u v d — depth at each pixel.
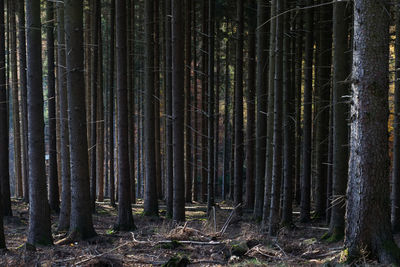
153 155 15.99
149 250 8.98
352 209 6.63
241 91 16.77
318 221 14.94
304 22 17.61
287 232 11.62
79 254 8.39
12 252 8.66
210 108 15.94
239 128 16.83
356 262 6.36
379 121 6.36
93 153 17.70
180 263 7.20
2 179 14.61
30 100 9.44
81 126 10.48
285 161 12.92
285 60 12.71
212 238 10.02
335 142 10.46
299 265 7.20
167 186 16.00
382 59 6.33
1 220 8.85
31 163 9.58
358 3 6.39
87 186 10.62
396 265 6.09
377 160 6.40
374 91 6.33
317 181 15.45
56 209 16.69
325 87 14.74
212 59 15.84
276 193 10.77
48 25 15.28
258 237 9.85
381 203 6.44
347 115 10.77
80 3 10.30
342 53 10.31
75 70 10.29
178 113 13.70
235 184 16.69
